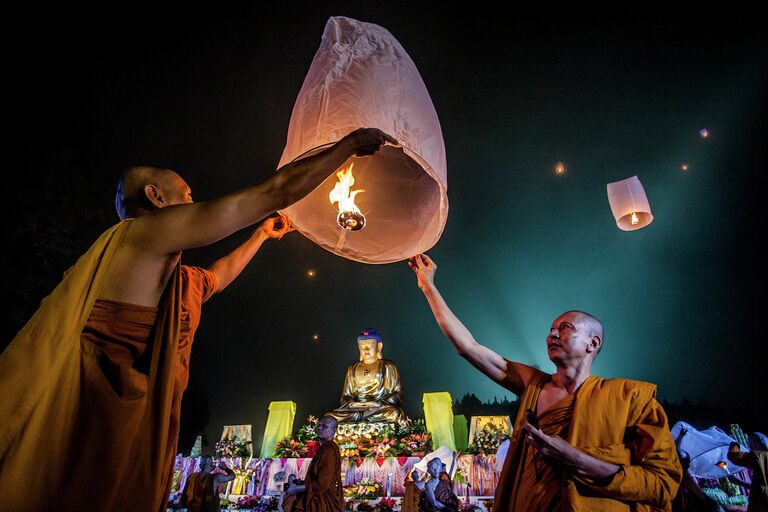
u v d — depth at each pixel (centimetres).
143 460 139
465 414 1619
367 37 223
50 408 128
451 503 685
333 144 170
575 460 199
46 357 130
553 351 257
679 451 438
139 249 148
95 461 129
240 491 1084
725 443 671
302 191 158
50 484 124
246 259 258
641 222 559
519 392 284
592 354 256
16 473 119
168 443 163
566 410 235
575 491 202
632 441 219
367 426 1184
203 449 1510
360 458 1069
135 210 185
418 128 208
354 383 1330
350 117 201
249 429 1312
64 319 134
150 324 150
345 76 211
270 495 1064
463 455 1041
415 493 819
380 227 265
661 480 202
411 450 1079
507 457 246
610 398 226
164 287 155
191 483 707
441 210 225
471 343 286
